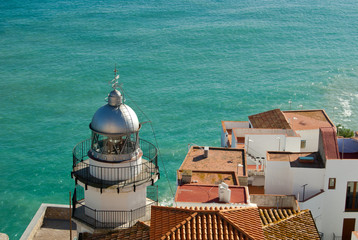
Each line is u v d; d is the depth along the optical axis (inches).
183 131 4124.0
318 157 1945.1
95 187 1237.1
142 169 1315.2
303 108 4670.3
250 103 4751.5
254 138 2213.3
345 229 1911.9
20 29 7322.8
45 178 3371.1
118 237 1218.0
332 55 6348.4
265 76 5551.2
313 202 1841.8
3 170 3457.2
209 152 1982.0
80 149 1605.6
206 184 1617.9
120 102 1236.5
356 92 5036.9
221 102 4744.1
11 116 4468.5
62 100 4879.4
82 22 7721.5
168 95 4916.3
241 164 1862.7
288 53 6441.9
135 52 6299.2
